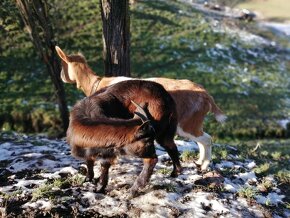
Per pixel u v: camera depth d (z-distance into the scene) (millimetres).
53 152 8914
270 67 25984
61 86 13977
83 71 8086
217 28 29062
